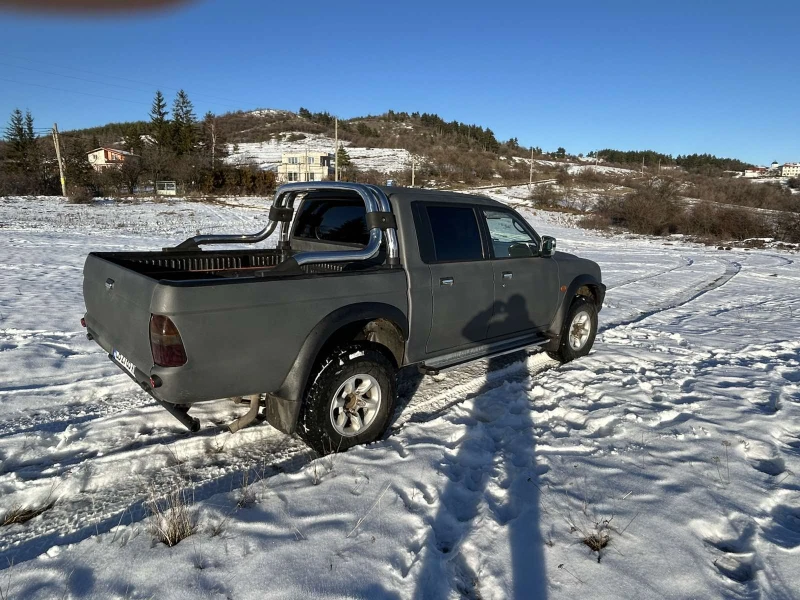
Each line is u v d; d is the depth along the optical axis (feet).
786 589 8.13
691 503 10.36
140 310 10.50
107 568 8.28
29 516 10.02
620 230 114.21
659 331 25.76
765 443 12.94
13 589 7.83
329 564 8.41
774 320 29.40
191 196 161.17
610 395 16.30
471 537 9.33
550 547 9.09
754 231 97.71
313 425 11.74
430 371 14.57
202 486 11.08
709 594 8.05
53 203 118.11
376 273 12.85
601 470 11.71
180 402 10.19
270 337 10.90
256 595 7.75
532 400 16.03
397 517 9.75
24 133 211.61
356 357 12.16
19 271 35.81
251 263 17.01
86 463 11.63
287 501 10.20
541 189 186.70
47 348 19.57
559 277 18.85
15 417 14.02
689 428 13.84
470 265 15.24
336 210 15.74
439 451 12.34
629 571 8.52
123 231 69.67
